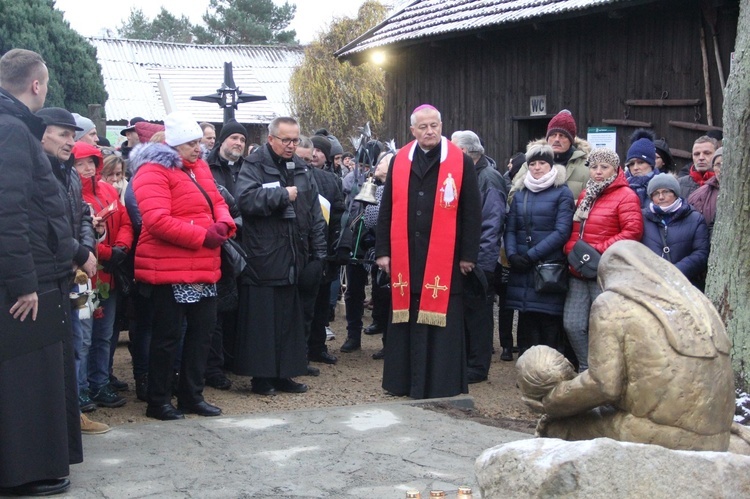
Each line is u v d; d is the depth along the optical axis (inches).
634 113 464.1
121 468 192.1
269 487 179.9
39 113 197.2
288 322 279.1
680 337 128.8
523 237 291.6
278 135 276.7
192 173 242.2
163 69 1219.2
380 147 408.8
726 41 414.9
